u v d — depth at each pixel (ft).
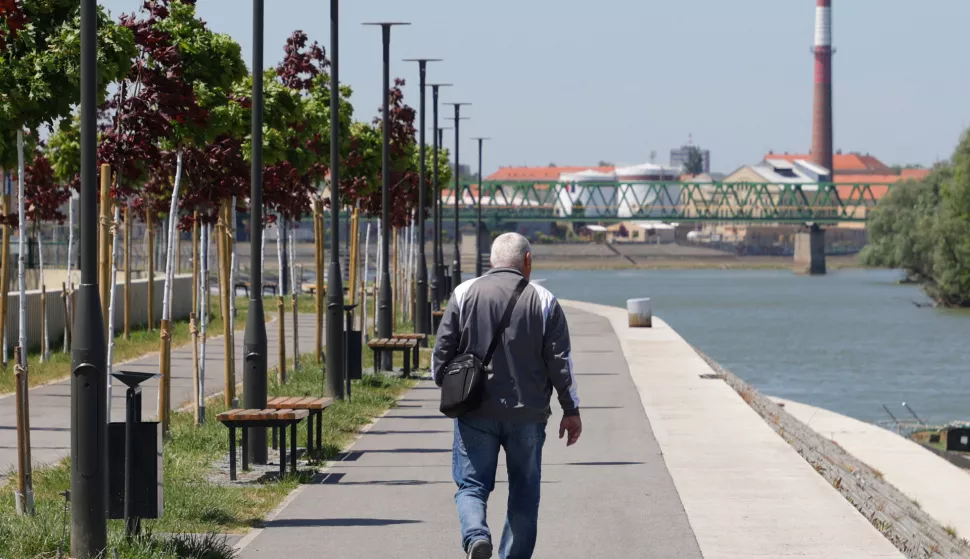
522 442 74.59
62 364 249.55
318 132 262.67
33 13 105.91
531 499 75.66
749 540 94.43
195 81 152.97
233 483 119.44
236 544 92.99
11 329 265.95
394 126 367.45
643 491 116.47
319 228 257.96
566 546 92.68
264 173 208.64
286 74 265.34
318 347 256.32
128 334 323.78
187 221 200.44
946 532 158.51
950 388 543.80
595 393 214.28
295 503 110.42
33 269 376.68
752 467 131.75
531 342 74.23
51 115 106.93
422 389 221.46
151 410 183.42
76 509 81.51
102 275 135.74
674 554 89.97
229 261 196.65
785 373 601.21
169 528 95.20
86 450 81.25
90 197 80.74
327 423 163.73
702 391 217.97
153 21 152.56
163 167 170.09
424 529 98.68
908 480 218.18
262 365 131.85
